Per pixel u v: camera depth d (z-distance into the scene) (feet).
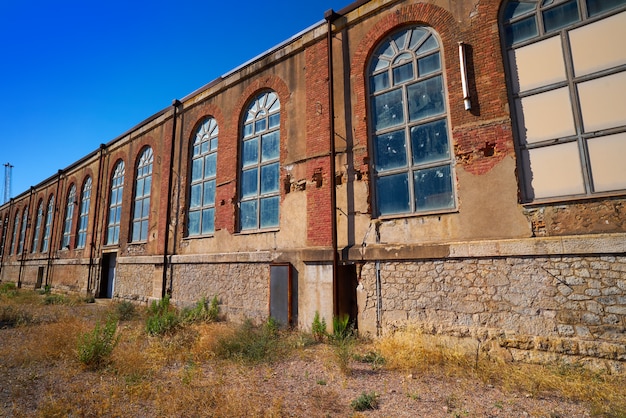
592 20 21.33
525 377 17.92
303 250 30.50
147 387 17.19
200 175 45.44
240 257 35.99
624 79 20.20
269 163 36.96
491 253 21.93
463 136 24.41
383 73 29.50
